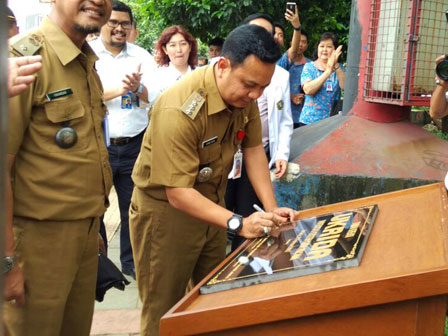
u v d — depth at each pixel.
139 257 2.26
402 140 2.97
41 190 1.73
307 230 1.67
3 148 0.40
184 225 2.14
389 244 1.38
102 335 2.76
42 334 1.80
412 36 2.71
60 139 1.74
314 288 1.16
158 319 2.26
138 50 3.77
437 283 1.07
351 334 1.17
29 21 2.12
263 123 3.20
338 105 4.65
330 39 4.38
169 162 1.88
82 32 1.78
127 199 3.64
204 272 2.38
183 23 6.09
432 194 1.86
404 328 1.14
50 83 1.71
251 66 1.73
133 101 3.57
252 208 3.35
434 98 2.48
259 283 1.30
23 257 1.75
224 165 2.12
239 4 5.50
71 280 1.83
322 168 2.89
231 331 1.20
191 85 1.91
